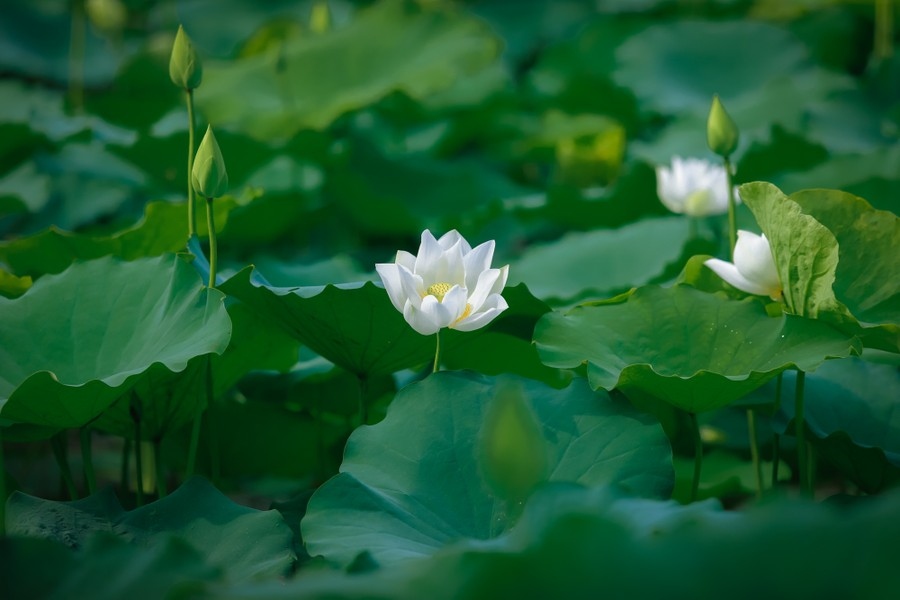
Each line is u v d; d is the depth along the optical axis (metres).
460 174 9.88
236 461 7.90
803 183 8.46
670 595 6.61
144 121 10.88
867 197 8.24
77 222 8.59
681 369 7.36
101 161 8.80
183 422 7.57
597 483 7.17
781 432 7.45
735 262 7.41
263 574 7.09
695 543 6.67
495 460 6.74
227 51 15.56
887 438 7.50
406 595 6.72
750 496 8.02
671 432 7.89
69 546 7.14
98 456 8.30
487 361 7.73
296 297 7.37
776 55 12.32
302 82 11.31
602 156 9.84
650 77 12.17
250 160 8.79
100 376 7.36
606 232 8.52
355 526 7.11
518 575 6.68
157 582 6.88
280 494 8.06
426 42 11.32
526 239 9.40
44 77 13.89
